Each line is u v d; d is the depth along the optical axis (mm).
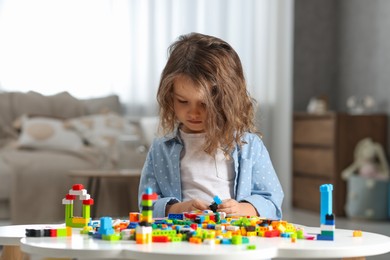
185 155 1866
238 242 1314
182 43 1779
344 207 5750
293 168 6383
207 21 6352
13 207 4410
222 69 1733
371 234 1521
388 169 5602
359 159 5676
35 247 1286
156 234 1362
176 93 1716
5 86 5801
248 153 1874
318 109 6195
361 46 6273
